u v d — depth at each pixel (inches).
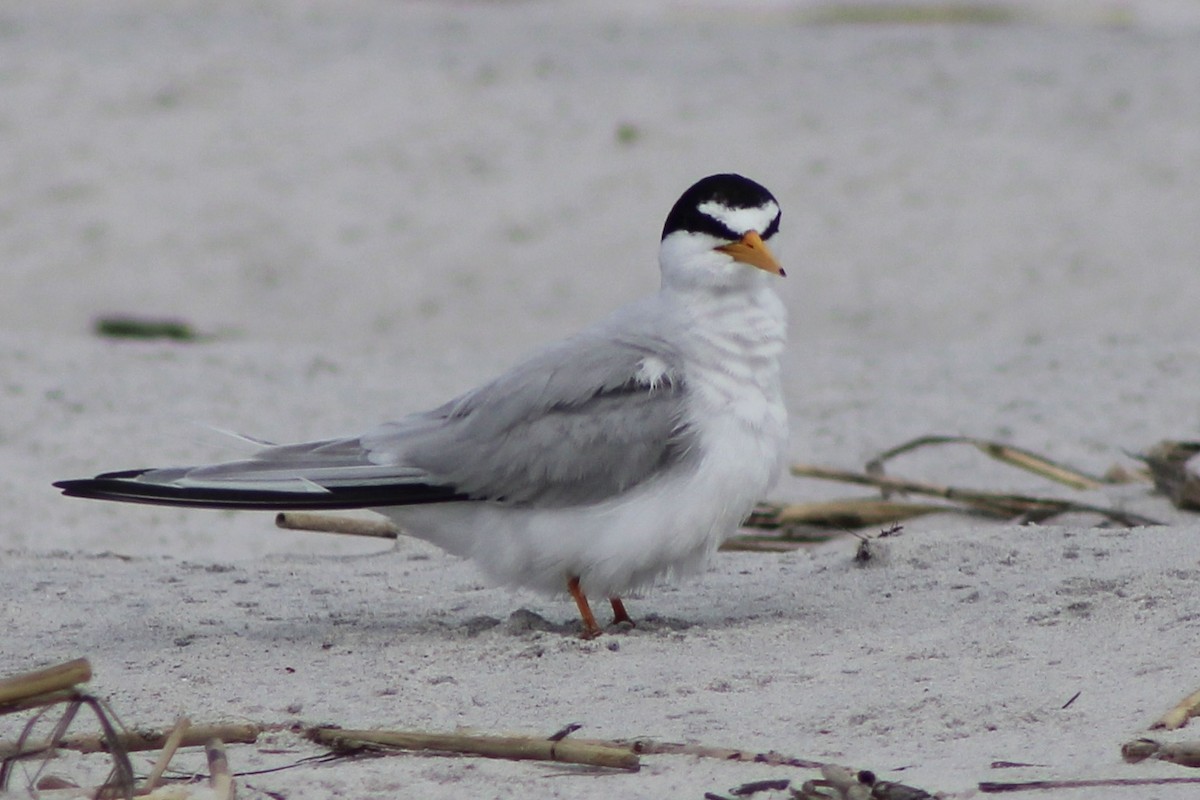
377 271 876.6
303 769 234.5
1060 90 1064.8
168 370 629.3
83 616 328.2
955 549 346.3
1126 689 252.8
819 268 858.8
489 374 636.7
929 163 956.0
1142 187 921.5
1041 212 899.4
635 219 914.7
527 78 1103.6
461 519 311.3
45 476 501.0
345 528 402.3
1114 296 813.9
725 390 305.0
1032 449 508.1
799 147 982.4
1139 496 413.4
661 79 1099.9
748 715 252.7
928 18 1352.1
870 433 535.8
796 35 1244.5
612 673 279.0
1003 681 261.1
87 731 252.4
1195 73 1090.7
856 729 244.1
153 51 1154.7
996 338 772.0
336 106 1053.2
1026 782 217.9
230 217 925.8
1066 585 310.3
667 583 326.6
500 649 296.2
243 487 303.3
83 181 961.5
